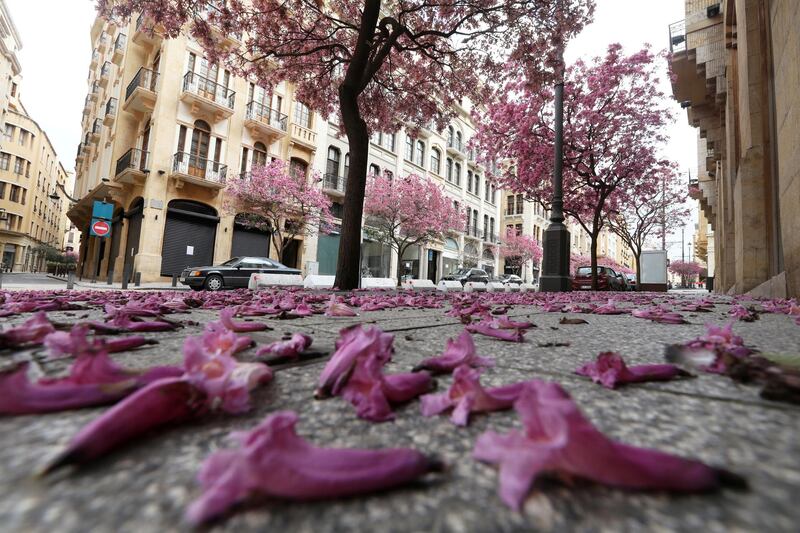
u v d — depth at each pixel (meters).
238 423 0.79
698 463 0.56
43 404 0.74
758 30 6.64
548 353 1.67
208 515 0.45
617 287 21.52
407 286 15.34
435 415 0.87
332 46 9.24
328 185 22.94
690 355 1.37
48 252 41.03
